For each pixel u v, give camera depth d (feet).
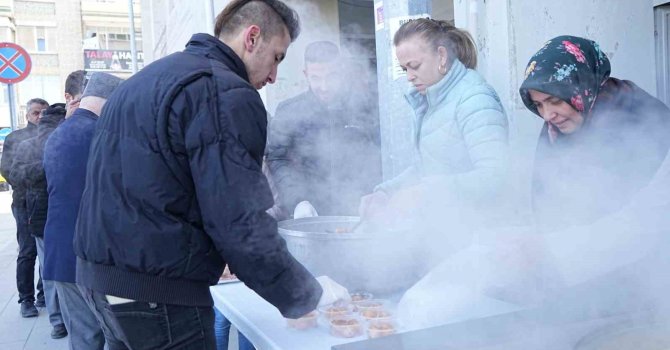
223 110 2.79
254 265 2.87
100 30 82.43
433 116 4.36
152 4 30.09
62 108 9.82
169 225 2.92
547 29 6.77
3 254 17.49
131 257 2.97
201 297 3.15
